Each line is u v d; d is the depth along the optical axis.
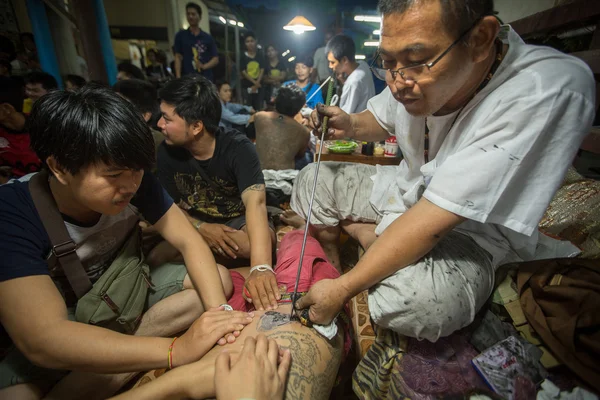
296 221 2.07
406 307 0.95
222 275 1.31
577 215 1.37
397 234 0.91
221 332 0.99
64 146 0.79
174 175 1.77
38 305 0.85
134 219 1.23
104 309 1.05
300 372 0.90
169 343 0.99
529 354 0.95
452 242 1.08
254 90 6.61
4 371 0.99
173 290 1.32
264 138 3.03
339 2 7.41
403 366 1.02
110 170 0.83
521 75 0.89
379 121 1.48
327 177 1.55
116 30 8.52
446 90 0.90
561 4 2.09
